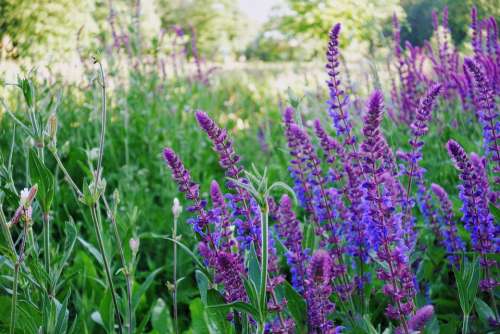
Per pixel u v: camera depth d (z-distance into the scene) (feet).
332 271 7.12
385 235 5.75
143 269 12.39
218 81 27.81
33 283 6.17
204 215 6.02
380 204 5.79
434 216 8.82
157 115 18.94
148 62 19.62
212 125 6.13
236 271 5.73
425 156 12.76
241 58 39.45
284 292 6.40
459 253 8.01
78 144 16.26
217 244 6.06
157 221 12.91
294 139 7.84
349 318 7.23
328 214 7.77
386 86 15.10
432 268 8.62
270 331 6.23
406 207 7.65
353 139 7.51
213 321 6.83
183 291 11.09
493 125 7.89
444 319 8.39
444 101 14.19
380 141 5.84
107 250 8.95
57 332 6.03
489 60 11.11
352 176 7.44
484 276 7.70
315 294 5.65
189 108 19.29
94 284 9.41
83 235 13.07
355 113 13.15
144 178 14.67
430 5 18.24
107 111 18.02
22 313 6.12
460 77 13.15
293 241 6.84
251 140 20.79
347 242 8.17
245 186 5.18
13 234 11.43
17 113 17.17
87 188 6.07
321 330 5.97
